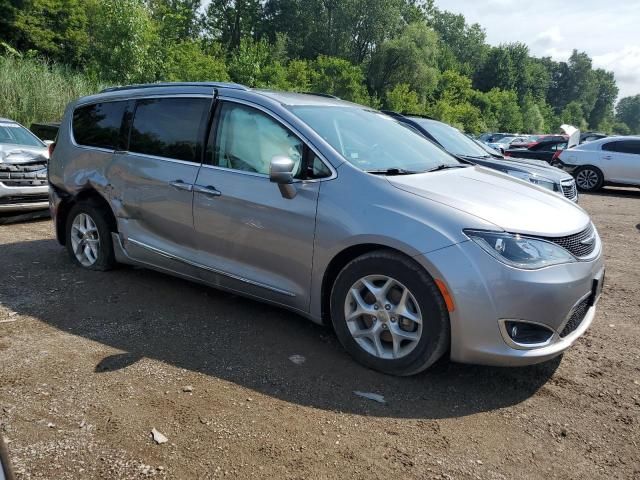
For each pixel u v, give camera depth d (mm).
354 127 4125
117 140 4816
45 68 17922
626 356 3785
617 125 165250
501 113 75625
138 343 3686
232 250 3963
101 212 4973
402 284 3193
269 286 3803
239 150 3992
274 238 3701
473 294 2998
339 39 66125
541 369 3535
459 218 3133
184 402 2969
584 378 3434
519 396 3182
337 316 3494
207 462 2480
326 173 3561
